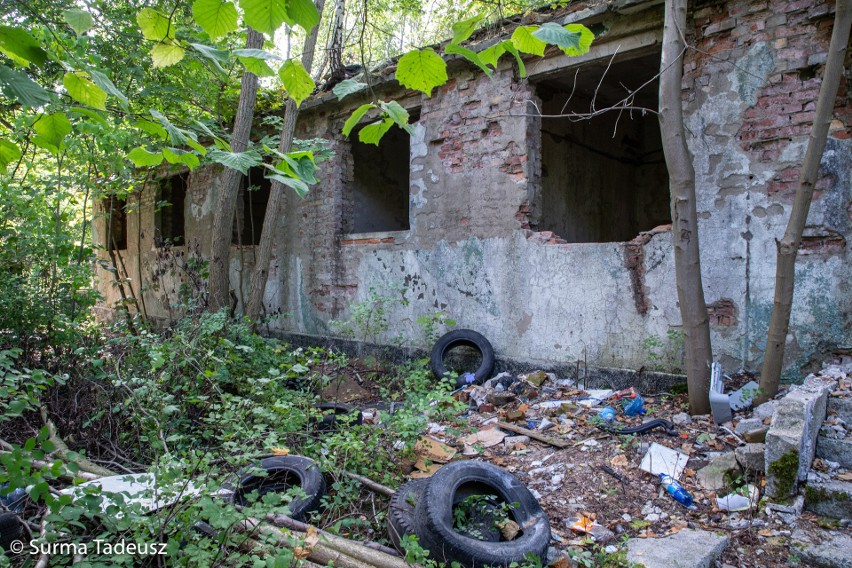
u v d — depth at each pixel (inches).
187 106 304.7
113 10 235.3
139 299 478.3
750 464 138.8
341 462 150.1
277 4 55.9
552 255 235.5
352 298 315.3
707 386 175.5
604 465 155.8
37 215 248.8
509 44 62.5
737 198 190.2
